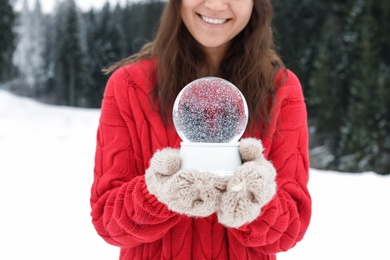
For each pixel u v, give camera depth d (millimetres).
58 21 43875
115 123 1513
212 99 1235
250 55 1587
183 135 1260
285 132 1567
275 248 1411
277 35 1886
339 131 21828
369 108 19859
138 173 1502
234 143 1186
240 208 1014
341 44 23656
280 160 1539
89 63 39125
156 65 1568
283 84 1602
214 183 1045
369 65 21062
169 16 1550
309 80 23516
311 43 24422
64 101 39219
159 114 1515
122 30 39688
